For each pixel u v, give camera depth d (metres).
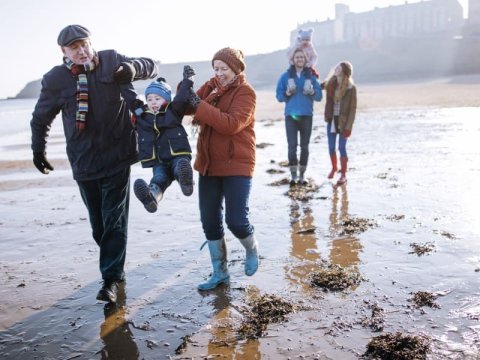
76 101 3.81
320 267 4.47
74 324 3.66
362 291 3.93
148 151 3.87
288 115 7.71
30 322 3.72
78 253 5.23
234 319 3.60
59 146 14.84
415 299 3.71
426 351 3.02
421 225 5.45
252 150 3.93
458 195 6.55
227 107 3.82
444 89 35.41
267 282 4.21
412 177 7.88
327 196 7.05
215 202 4.00
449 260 4.43
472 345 3.07
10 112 49.88
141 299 4.02
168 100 3.89
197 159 3.93
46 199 7.89
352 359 3.02
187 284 4.27
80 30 3.69
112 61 3.87
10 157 12.97
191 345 3.28
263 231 5.60
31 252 5.33
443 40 82.62
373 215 5.96
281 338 3.30
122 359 3.16
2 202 7.82
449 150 10.11
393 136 12.99
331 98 7.80
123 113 4.02
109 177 4.00
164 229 5.90
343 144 7.73
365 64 85.31
